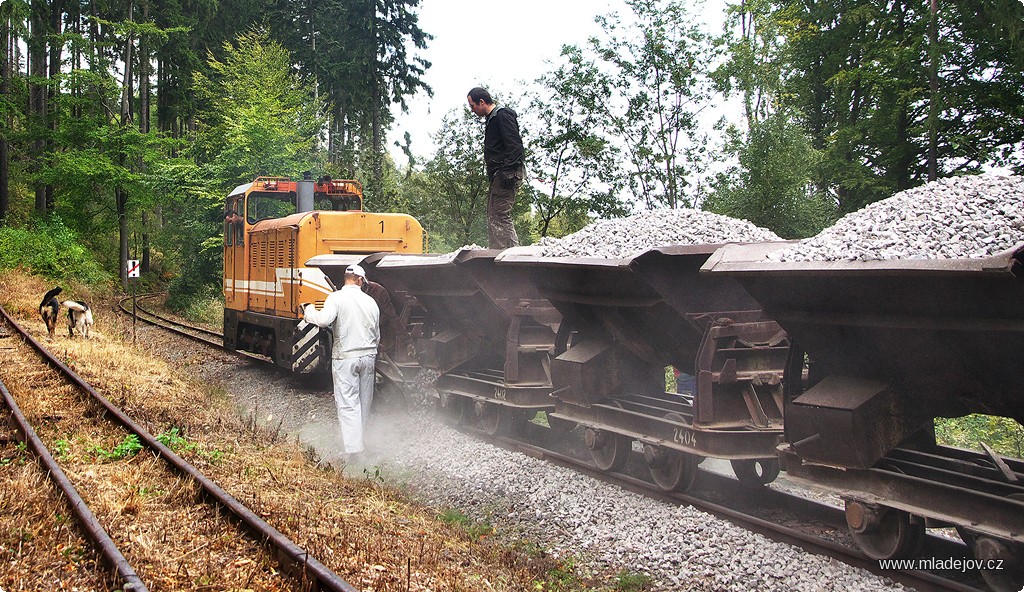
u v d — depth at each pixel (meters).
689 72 18.31
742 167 16.73
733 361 6.39
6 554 4.45
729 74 18.23
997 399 4.63
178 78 38.22
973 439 8.95
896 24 19.12
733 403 6.51
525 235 21.39
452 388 9.99
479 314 9.55
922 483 4.86
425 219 23.08
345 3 39.78
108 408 8.56
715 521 5.98
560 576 5.24
